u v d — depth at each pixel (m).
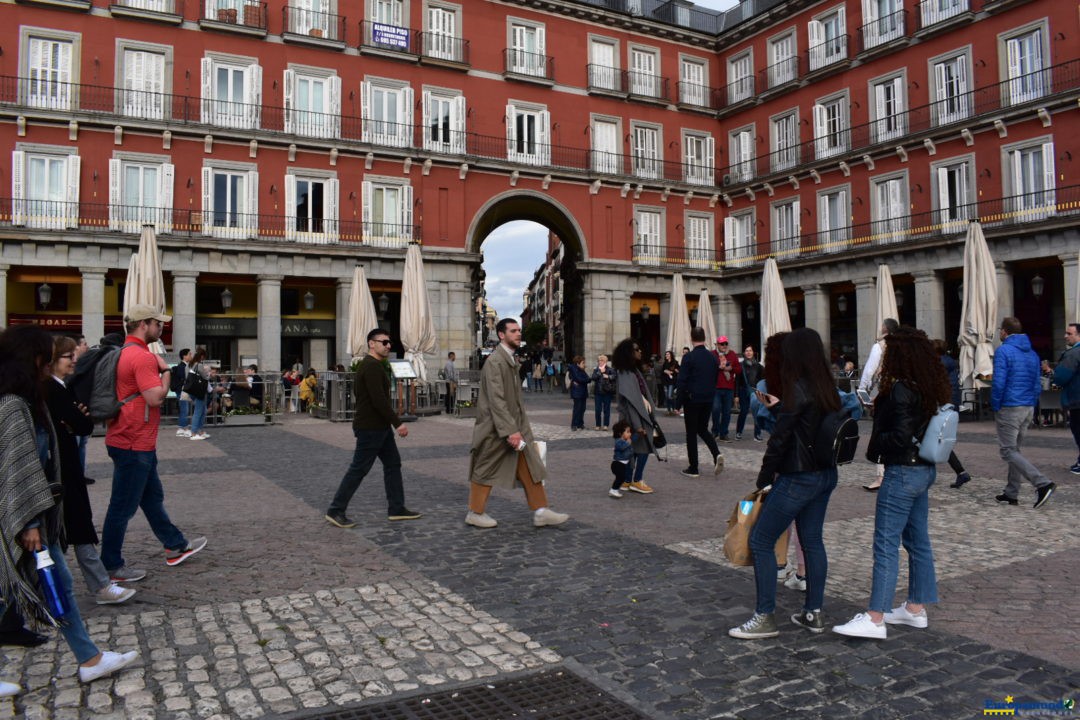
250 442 14.03
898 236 28.45
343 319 28.30
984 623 4.36
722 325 36.12
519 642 4.12
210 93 26.64
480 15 31.31
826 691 3.50
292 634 4.23
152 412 5.21
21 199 23.95
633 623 4.41
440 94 30.44
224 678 3.65
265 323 27.02
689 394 9.70
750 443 13.77
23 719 3.22
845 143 30.98
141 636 4.19
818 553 4.23
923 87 28.09
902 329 4.21
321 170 28.31
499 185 31.34
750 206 35.38
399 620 4.46
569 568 5.56
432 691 3.52
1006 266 24.92
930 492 8.58
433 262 29.72
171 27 26.27
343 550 6.08
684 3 37.53
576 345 34.94
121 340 7.07
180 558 5.62
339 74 28.77
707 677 3.67
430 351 20.80
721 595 4.93
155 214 25.77
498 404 6.70
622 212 34.09
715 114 36.72
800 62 32.91
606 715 3.29
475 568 5.57
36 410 3.57
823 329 31.41
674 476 9.97
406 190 29.39
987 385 18.02
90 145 25.06
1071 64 23.78
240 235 26.92
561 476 10.02
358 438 6.96
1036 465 10.44
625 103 34.41
